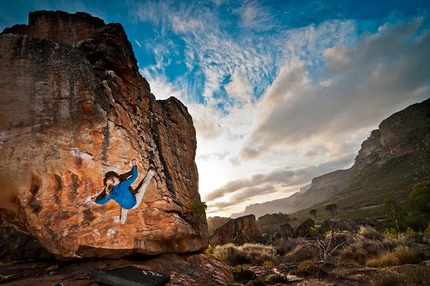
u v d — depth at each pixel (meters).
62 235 6.02
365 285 7.51
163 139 9.16
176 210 8.34
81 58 5.79
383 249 12.87
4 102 5.07
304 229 34.88
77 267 6.47
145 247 7.43
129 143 6.12
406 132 160.88
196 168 12.05
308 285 8.04
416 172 111.56
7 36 5.35
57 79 5.45
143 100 8.60
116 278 5.11
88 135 5.46
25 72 5.28
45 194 5.48
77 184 5.67
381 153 170.62
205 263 9.18
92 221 6.10
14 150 5.09
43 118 5.23
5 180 5.14
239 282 9.11
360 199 112.75
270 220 112.31
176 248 8.80
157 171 7.29
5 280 5.81
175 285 6.18
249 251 17.66
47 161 5.27
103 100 5.85
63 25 10.80
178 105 12.37
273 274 10.32
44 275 6.16
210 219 90.69
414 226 34.44
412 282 6.80
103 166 5.71
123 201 5.22
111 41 8.07
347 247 14.28
